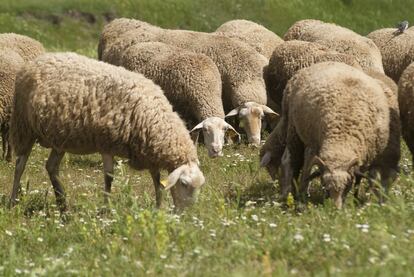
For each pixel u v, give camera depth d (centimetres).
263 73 4447
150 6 9475
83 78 2798
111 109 2777
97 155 3994
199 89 4084
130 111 2786
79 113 2772
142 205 2769
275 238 2192
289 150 3012
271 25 9494
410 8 10094
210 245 2202
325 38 4562
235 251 2108
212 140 3822
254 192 3141
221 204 2541
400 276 1803
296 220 2380
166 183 2711
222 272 1934
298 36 4903
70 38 8919
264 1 9706
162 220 2239
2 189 3319
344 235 2127
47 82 2820
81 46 8756
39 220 2645
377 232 2091
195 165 2819
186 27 9362
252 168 3544
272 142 3191
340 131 2628
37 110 2816
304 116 2789
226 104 4525
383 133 2703
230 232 2300
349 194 2639
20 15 9112
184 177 2759
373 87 2742
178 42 4541
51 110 2794
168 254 2133
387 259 1898
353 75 2783
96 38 9050
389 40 4872
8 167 3756
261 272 1952
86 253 2247
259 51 4953
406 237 2114
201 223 2375
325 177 2517
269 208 2616
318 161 2550
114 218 2488
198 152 4034
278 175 3156
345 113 2653
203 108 4075
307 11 9756
